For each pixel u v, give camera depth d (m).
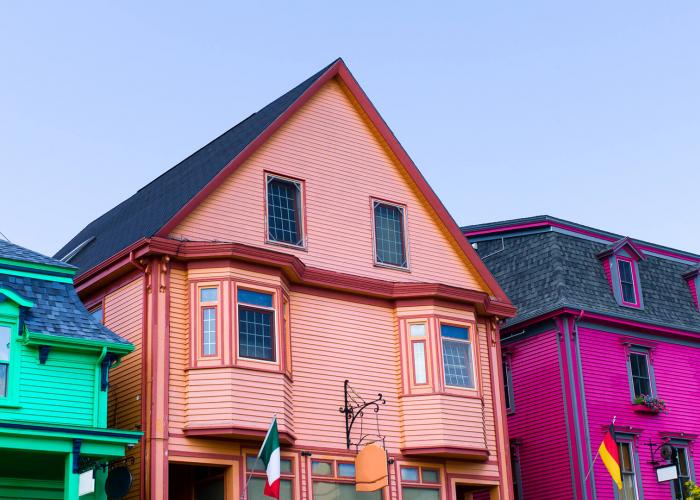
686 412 33.53
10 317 19.58
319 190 26.02
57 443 18.77
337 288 25.28
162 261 22.61
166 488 21.09
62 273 21.09
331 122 26.98
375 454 23.45
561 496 30.42
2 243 21.42
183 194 24.20
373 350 25.58
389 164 27.89
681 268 37.44
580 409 30.73
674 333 34.12
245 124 27.77
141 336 22.42
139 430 21.62
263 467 22.81
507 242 35.88
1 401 18.91
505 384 33.22
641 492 31.03
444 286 26.25
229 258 22.75
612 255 34.22
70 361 19.95
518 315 32.91
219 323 22.36
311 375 24.20
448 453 25.02
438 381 25.50
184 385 22.08
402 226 27.50
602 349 32.25
